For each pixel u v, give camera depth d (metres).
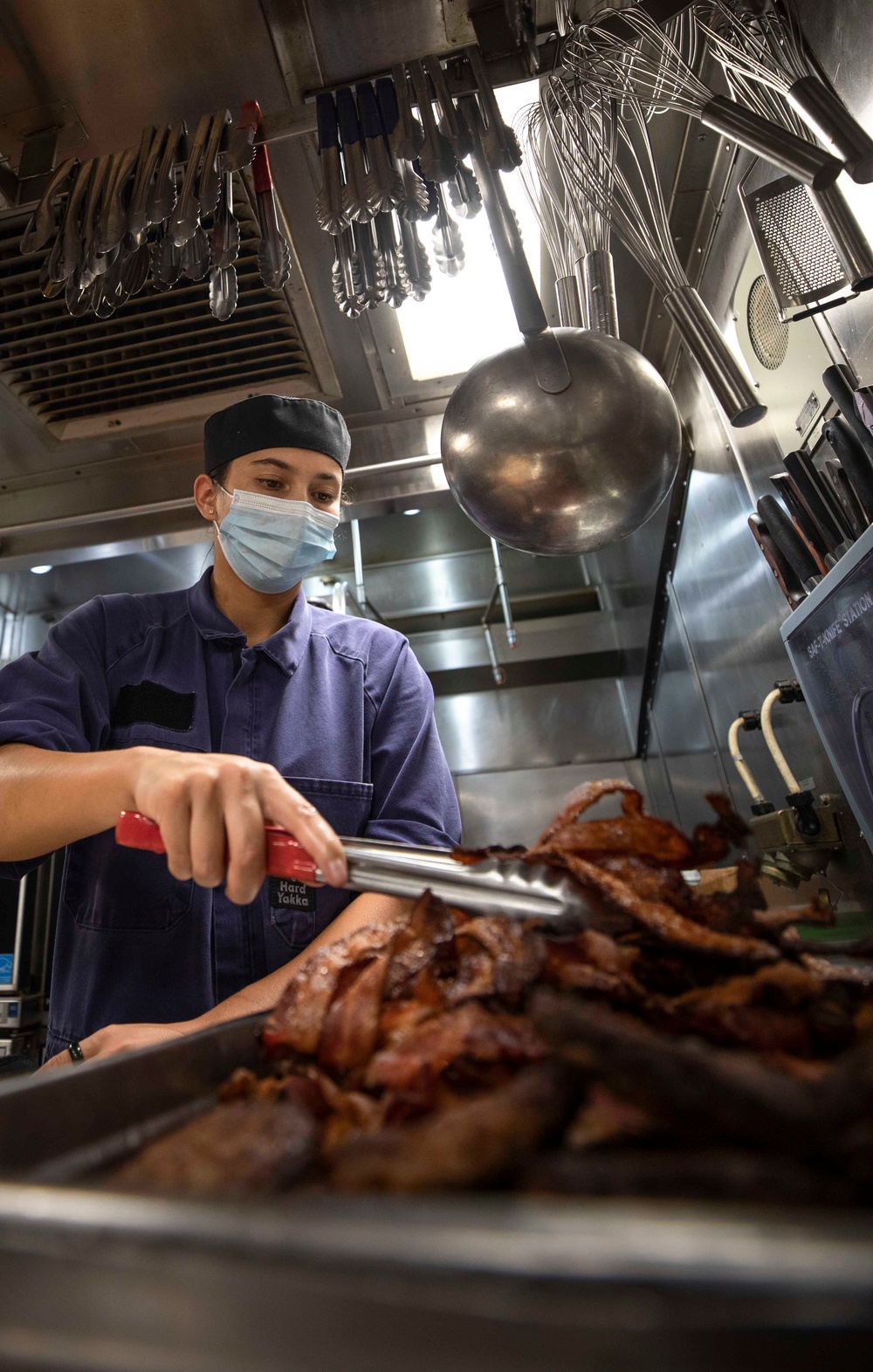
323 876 0.54
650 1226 0.19
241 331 1.76
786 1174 0.25
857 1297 0.16
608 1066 0.29
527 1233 0.19
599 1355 0.17
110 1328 0.20
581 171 1.18
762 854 1.35
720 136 1.44
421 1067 0.39
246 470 1.26
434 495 2.01
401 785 1.24
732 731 1.50
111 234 1.21
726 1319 0.17
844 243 0.89
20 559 2.12
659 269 1.12
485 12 1.29
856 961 0.52
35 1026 2.39
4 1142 0.35
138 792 0.64
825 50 1.14
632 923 0.50
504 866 0.53
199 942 1.05
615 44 1.10
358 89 1.24
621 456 1.04
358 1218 0.20
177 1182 0.31
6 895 2.42
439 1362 0.18
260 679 1.23
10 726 0.96
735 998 0.42
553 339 1.07
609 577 2.83
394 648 1.39
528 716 3.06
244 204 1.53
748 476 1.53
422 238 1.64
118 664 1.22
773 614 1.48
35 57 1.36
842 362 1.17
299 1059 0.48
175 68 1.39
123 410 1.93
